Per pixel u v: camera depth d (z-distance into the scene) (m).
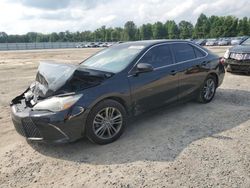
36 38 118.75
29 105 4.05
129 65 4.42
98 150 3.90
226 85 7.86
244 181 2.97
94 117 3.88
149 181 3.05
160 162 3.46
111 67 4.57
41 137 3.75
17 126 4.00
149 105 4.65
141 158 3.59
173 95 5.08
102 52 5.50
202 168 3.26
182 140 4.07
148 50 4.78
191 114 5.26
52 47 74.12
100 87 3.96
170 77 4.92
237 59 9.33
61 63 4.40
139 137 4.27
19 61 21.58
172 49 5.21
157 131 4.47
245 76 9.32
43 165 3.56
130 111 4.38
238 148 3.73
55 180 3.21
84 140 4.25
